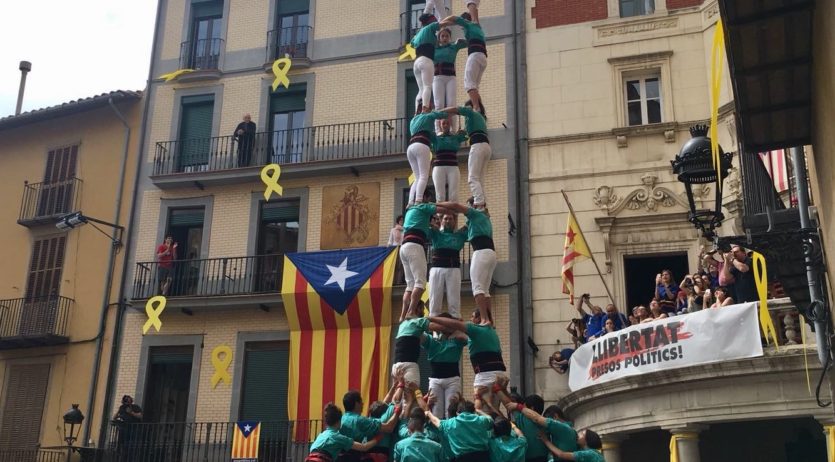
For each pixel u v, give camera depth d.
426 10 11.00
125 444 19.75
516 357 18.34
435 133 10.20
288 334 20.06
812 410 11.91
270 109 22.69
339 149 21.44
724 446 16.48
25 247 23.50
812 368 11.95
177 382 20.73
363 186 20.91
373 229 20.53
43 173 24.08
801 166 8.56
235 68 23.09
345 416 8.58
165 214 22.06
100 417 20.55
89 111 23.95
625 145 19.14
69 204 23.19
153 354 20.94
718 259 15.72
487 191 19.80
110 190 22.88
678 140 18.86
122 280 21.66
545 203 19.31
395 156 20.47
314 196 21.17
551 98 20.08
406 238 9.48
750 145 8.14
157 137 22.97
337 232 20.73
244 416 19.84
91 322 21.72
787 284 9.95
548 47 20.50
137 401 20.45
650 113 19.56
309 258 19.88
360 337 19.30
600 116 19.58
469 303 18.92
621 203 18.67
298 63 22.38
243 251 21.22
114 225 21.98
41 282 22.89
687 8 19.64
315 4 23.06
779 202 10.27
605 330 15.66
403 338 8.98
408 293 9.41
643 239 18.38
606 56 19.97
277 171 21.19
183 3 24.16
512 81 20.52
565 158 19.50
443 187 9.99
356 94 21.92
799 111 7.53
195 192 22.05
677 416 13.01
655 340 13.38
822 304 8.66
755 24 6.43
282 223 21.56
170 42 23.89
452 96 10.35
